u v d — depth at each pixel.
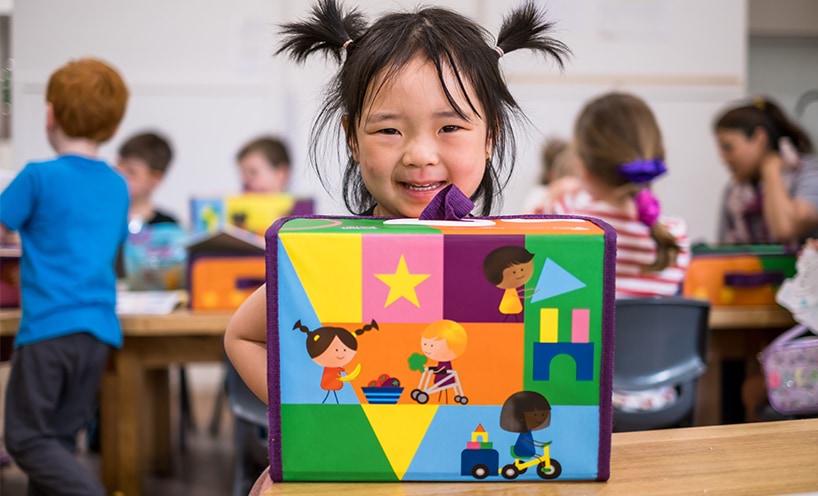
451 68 0.89
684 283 2.42
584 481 0.77
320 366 0.75
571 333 0.75
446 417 0.76
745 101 4.49
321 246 0.74
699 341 2.03
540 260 0.74
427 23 0.93
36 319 2.08
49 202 2.11
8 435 2.10
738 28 4.46
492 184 1.02
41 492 2.13
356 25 1.03
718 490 0.75
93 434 3.23
